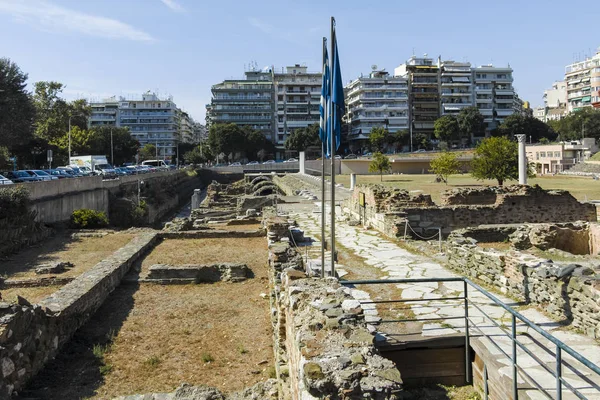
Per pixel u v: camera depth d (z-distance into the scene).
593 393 5.05
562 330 6.91
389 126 104.62
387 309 8.14
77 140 65.94
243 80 113.06
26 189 22.28
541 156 73.38
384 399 3.83
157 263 13.59
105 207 35.12
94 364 7.66
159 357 7.91
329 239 16.73
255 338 8.65
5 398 6.25
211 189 44.19
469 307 8.15
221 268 12.48
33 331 7.27
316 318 5.20
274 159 111.31
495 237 14.36
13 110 36.09
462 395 6.33
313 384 3.91
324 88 9.47
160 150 127.94
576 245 12.54
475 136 103.19
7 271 14.68
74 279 11.33
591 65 122.88
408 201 18.94
